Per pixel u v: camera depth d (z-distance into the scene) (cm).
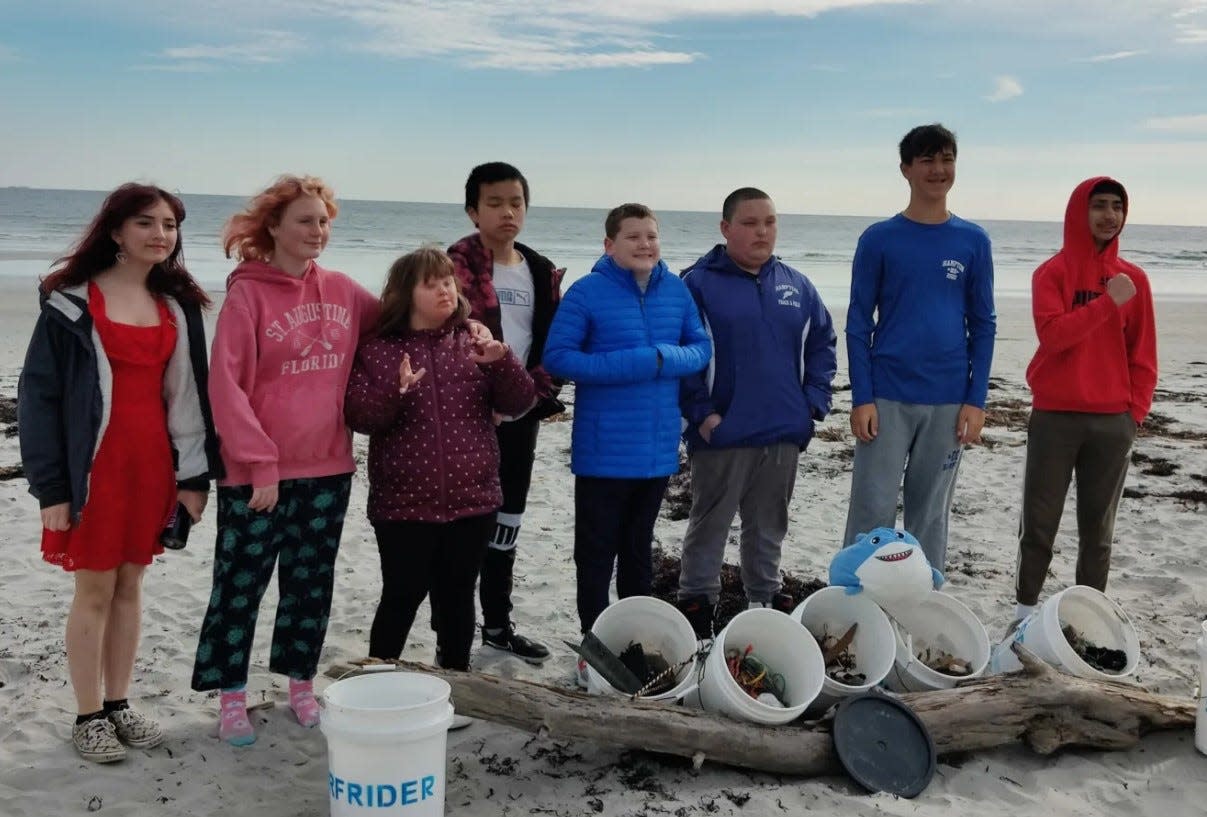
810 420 471
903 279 461
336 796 286
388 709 276
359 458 877
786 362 467
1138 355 468
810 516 723
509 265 444
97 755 350
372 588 553
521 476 445
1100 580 486
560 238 5684
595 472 426
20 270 2630
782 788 337
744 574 496
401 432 371
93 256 341
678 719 337
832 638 396
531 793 337
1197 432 1016
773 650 379
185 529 361
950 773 354
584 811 324
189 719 389
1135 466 870
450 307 374
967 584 583
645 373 418
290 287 364
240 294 355
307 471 367
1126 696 374
